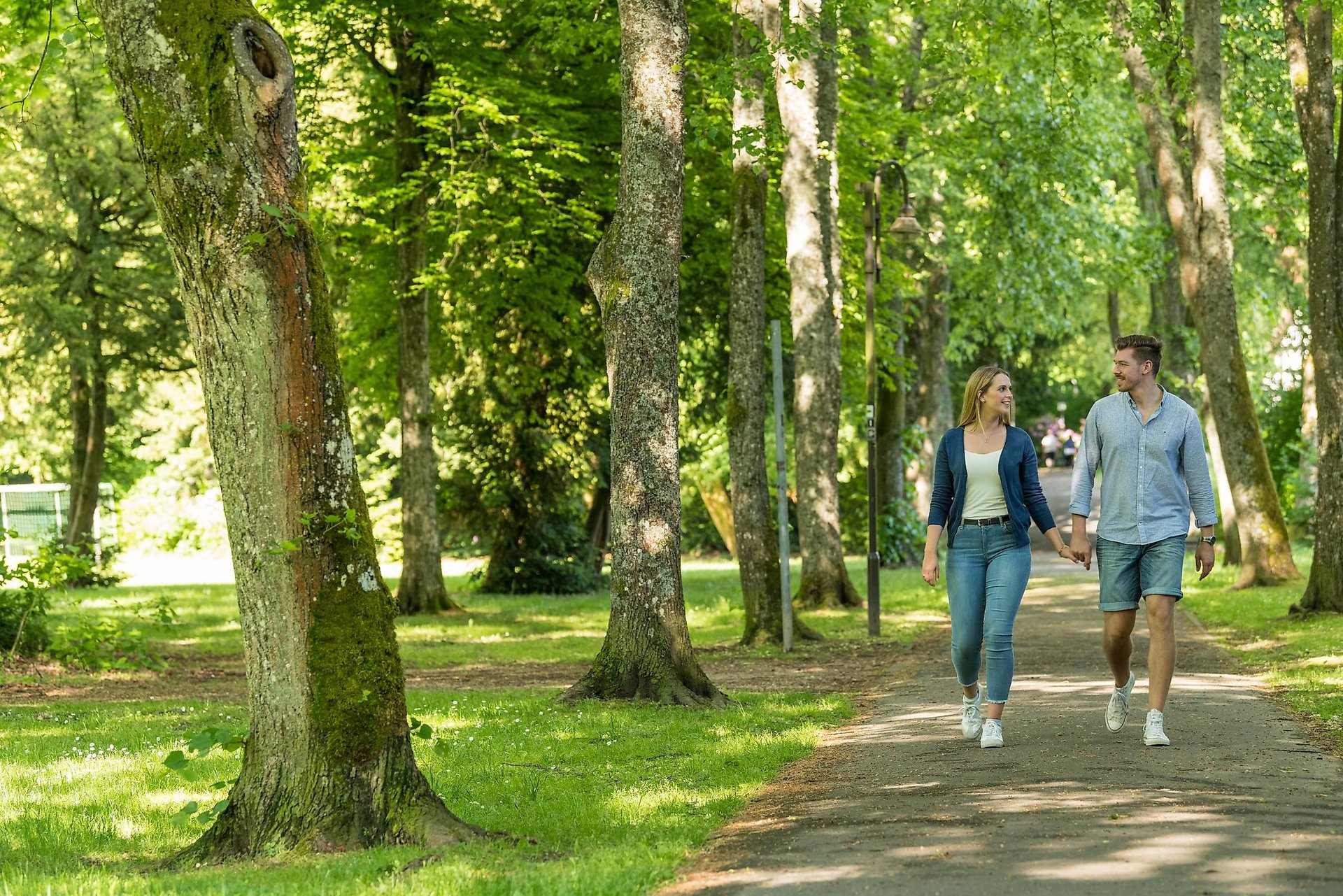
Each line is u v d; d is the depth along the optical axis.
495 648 17.86
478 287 25.27
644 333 10.93
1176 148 22.02
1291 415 36.69
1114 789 6.05
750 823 6.05
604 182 23.73
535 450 29.02
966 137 28.67
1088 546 7.65
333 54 22.97
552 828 6.16
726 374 28.72
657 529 10.95
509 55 23.55
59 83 28.09
